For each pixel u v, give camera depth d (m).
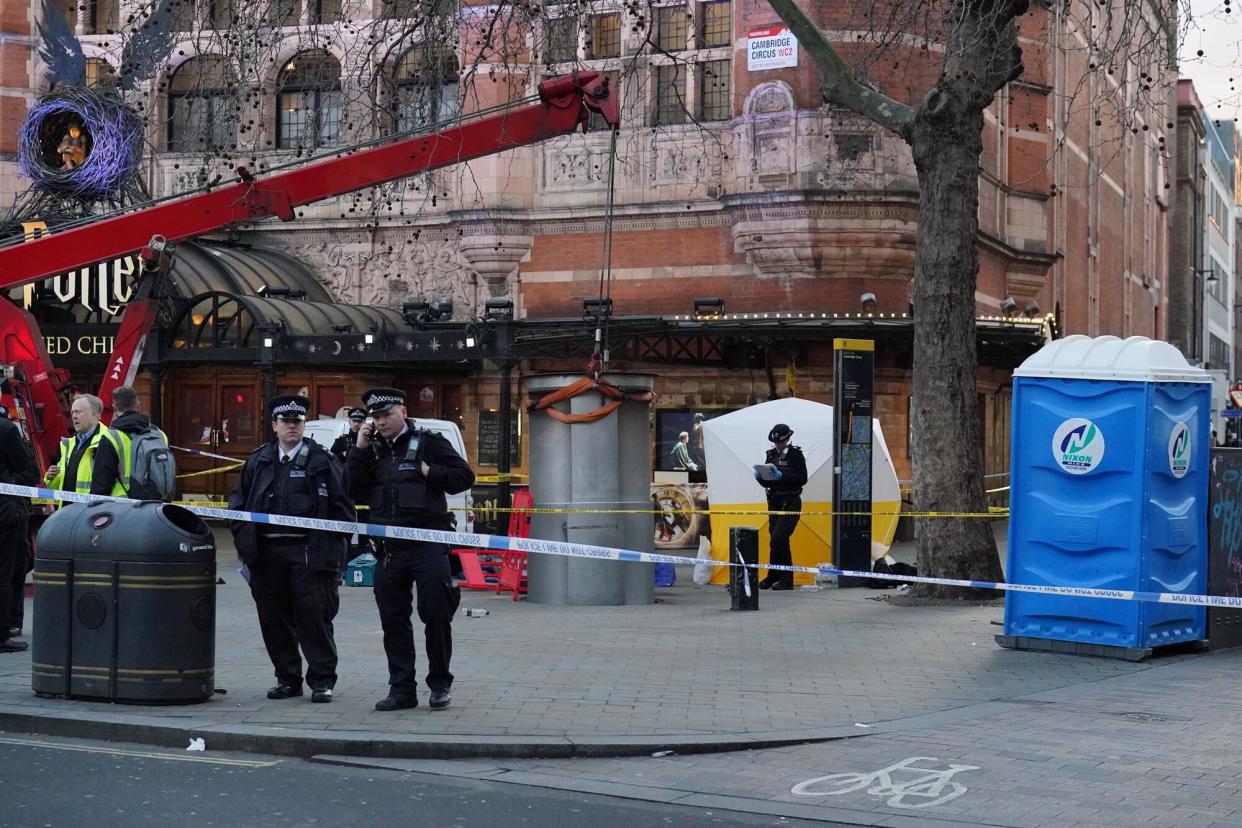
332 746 9.83
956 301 19.05
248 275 32.25
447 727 10.31
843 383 21.16
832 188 29.84
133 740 10.30
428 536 10.85
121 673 11.00
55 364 30.52
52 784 8.88
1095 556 14.17
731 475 22.09
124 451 14.34
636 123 32.28
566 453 18.66
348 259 34.59
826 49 19.44
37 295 30.45
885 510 22.78
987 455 35.03
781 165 30.20
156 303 20.11
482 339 26.45
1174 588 14.33
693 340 31.47
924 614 17.50
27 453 14.00
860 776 9.22
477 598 19.42
